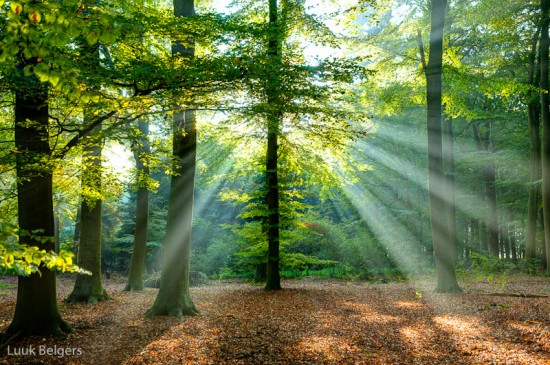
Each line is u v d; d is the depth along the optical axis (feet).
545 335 22.79
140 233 53.52
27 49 10.82
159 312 31.01
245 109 22.82
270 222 49.32
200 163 55.01
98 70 19.86
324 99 23.82
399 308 33.96
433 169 43.60
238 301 39.17
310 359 19.94
